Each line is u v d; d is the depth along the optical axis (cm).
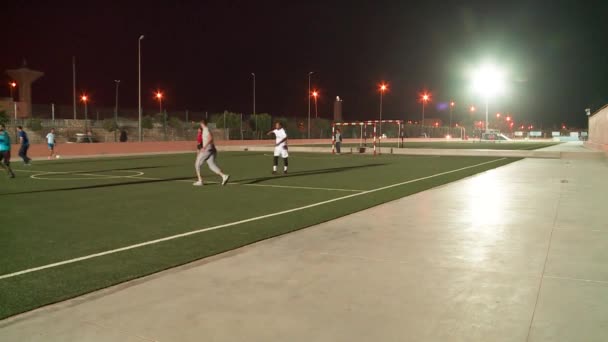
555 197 1128
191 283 498
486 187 1343
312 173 1930
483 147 5144
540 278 507
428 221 830
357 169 2138
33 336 373
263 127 6141
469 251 620
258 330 381
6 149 1728
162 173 1936
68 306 439
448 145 5881
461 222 819
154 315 413
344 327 386
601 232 731
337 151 3609
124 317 410
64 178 1728
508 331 376
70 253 641
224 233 761
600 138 3622
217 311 421
